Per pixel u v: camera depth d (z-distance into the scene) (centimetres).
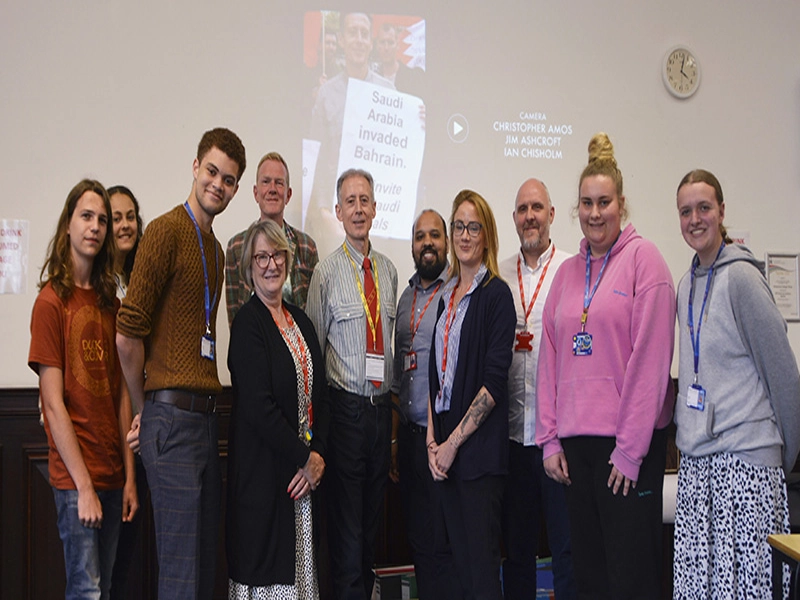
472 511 275
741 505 239
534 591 308
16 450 358
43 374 251
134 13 386
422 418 323
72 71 380
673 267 454
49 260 262
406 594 365
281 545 271
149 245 252
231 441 278
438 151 424
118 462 265
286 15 404
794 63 467
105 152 383
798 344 461
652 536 248
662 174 454
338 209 343
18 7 374
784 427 242
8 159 373
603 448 253
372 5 416
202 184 263
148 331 253
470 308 288
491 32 433
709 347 252
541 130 438
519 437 306
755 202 464
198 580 255
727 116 462
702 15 461
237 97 397
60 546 360
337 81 410
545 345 280
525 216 319
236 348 276
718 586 244
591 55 446
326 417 301
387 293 335
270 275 283
